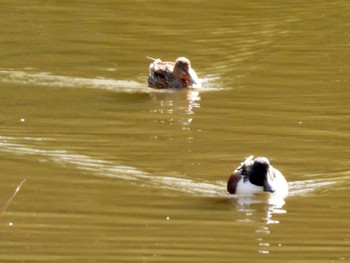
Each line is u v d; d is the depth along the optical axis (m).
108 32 27.53
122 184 16.45
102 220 14.91
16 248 13.80
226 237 14.38
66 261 13.41
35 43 26.36
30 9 29.70
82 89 22.75
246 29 28.00
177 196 15.98
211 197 16.06
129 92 22.69
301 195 16.14
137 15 29.23
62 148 18.20
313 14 29.55
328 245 14.12
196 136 19.19
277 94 22.38
